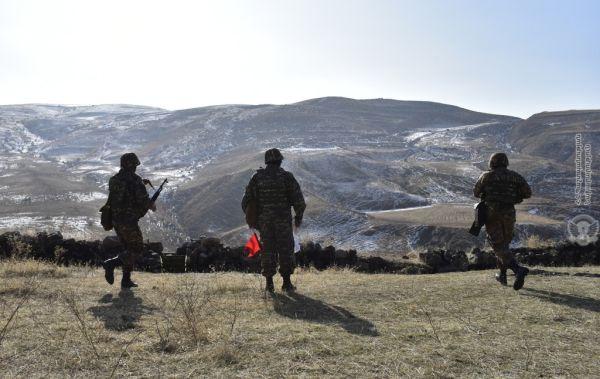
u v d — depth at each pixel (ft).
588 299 20.99
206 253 37.32
